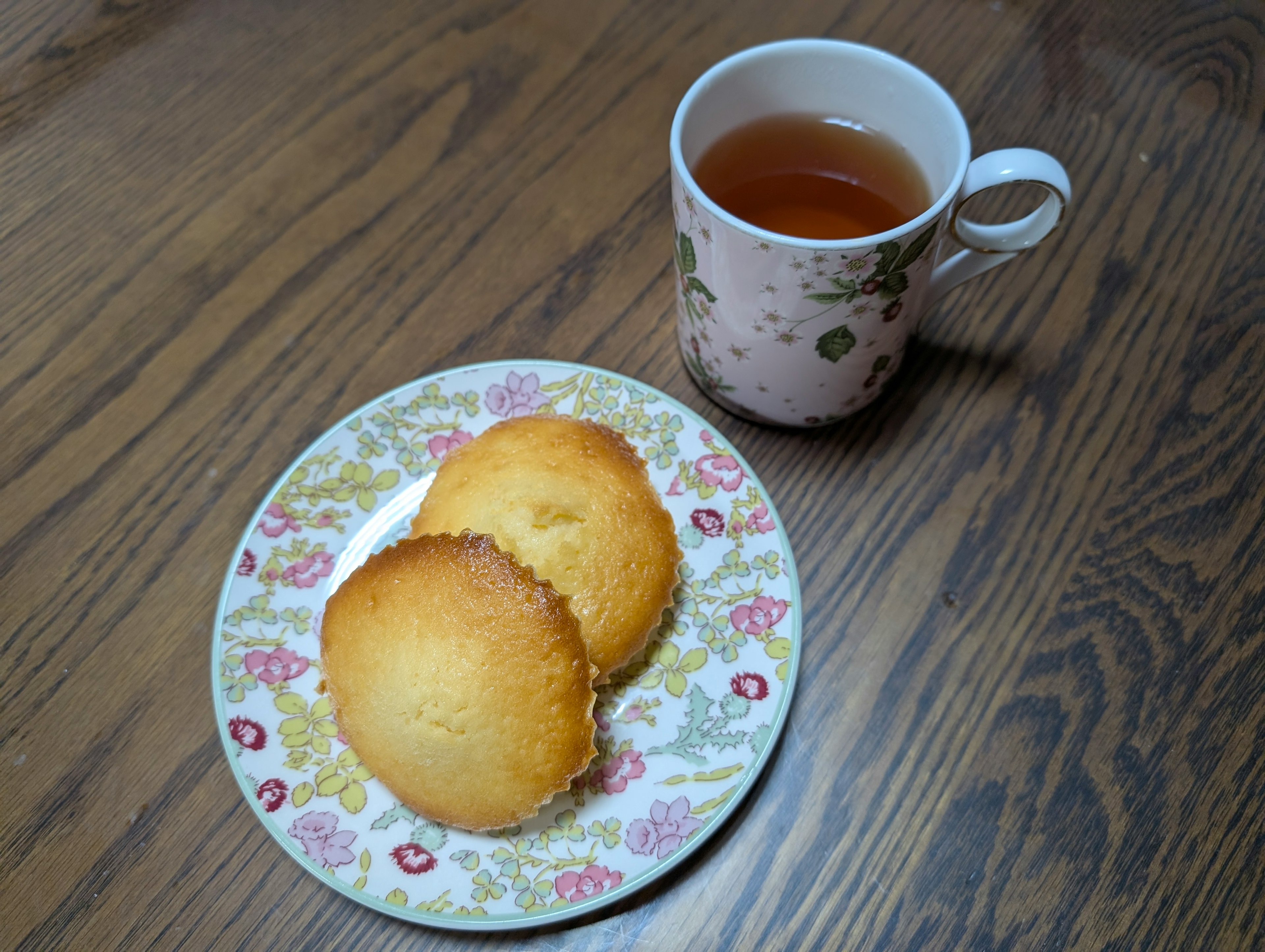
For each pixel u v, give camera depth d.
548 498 0.26
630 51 0.36
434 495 0.27
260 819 0.23
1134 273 0.32
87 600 0.27
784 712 0.24
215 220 0.33
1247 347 0.31
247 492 0.29
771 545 0.26
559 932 0.23
